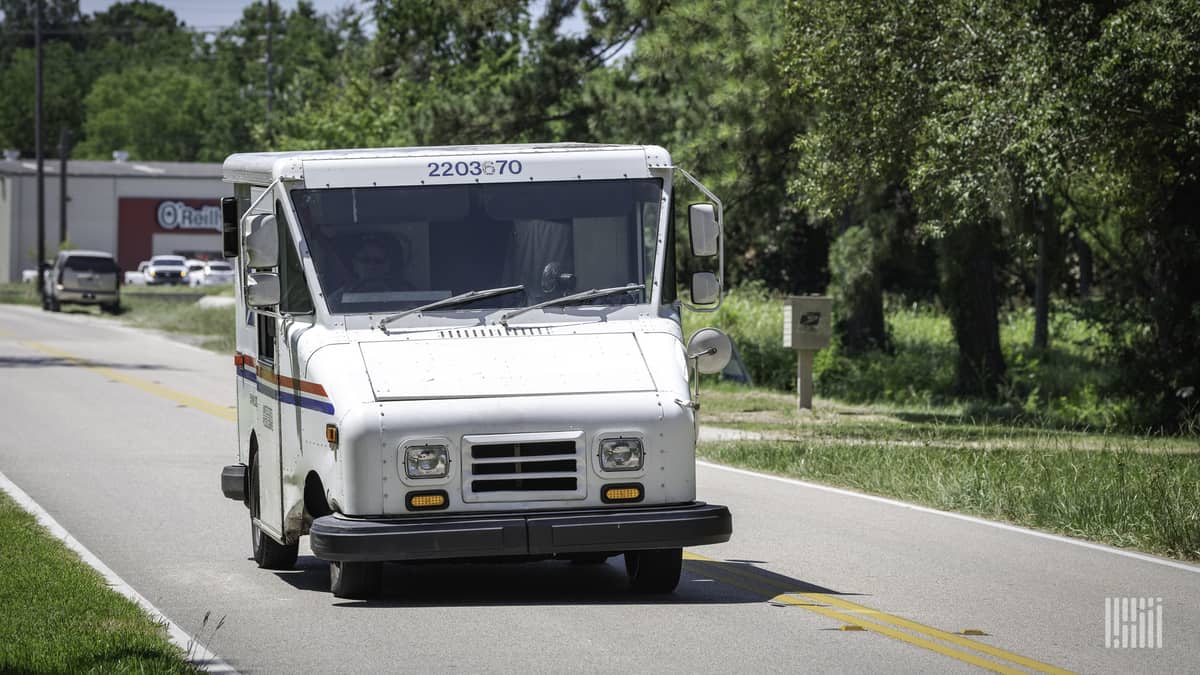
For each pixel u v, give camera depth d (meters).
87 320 185.88
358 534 30.86
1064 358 123.75
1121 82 62.38
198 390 96.62
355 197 34.47
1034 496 48.94
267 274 33.91
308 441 33.53
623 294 34.78
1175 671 27.45
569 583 36.72
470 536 31.09
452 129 129.62
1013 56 67.75
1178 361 80.44
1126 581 37.12
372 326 33.75
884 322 127.56
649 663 27.42
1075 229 125.06
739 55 94.88
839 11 73.44
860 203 104.00
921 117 73.62
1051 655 28.61
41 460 61.22
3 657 25.94
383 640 29.53
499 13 135.00
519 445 31.78
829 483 57.53
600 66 130.38
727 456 65.00
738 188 102.75
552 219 34.81
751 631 30.45
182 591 35.22
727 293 145.62
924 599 34.38
